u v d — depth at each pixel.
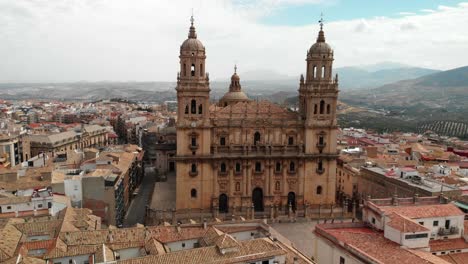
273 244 69.06
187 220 120.62
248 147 127.62
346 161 153.12
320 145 131.38
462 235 74.69
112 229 78.44
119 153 159.25
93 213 107.75
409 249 65.44
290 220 123.06
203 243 74.81
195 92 122.69
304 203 132.38
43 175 111.06
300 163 131.00
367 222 79.50
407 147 196.12
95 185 107.31
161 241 75.75
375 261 61.00
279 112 132.88
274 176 130.88
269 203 131.12
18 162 181.62
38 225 78.50
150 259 62.84
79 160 143.50
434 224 73.75
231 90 163.75
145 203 147.88
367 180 135.00
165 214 120.62
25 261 62.41
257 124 128.50
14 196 95.75
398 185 116.44
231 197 128.75
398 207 77.00
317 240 76.88
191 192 126.69
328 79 129.62
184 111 123.69
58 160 144.00
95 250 69.94
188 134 124.81
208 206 127.88
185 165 125.38
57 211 93.81
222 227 84.19
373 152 173.12
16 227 77.06
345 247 68.19
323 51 127.88
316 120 130.12
